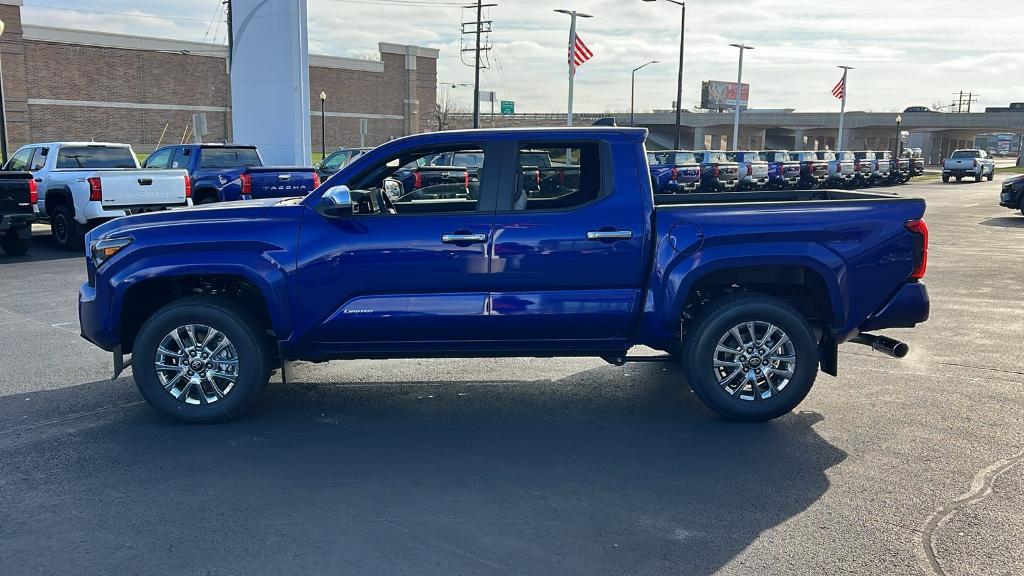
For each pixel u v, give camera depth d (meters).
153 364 5.44
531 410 5.87
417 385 6.52
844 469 4.73
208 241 5.39
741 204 5.45
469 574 3.54
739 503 4.27
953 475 4.63
